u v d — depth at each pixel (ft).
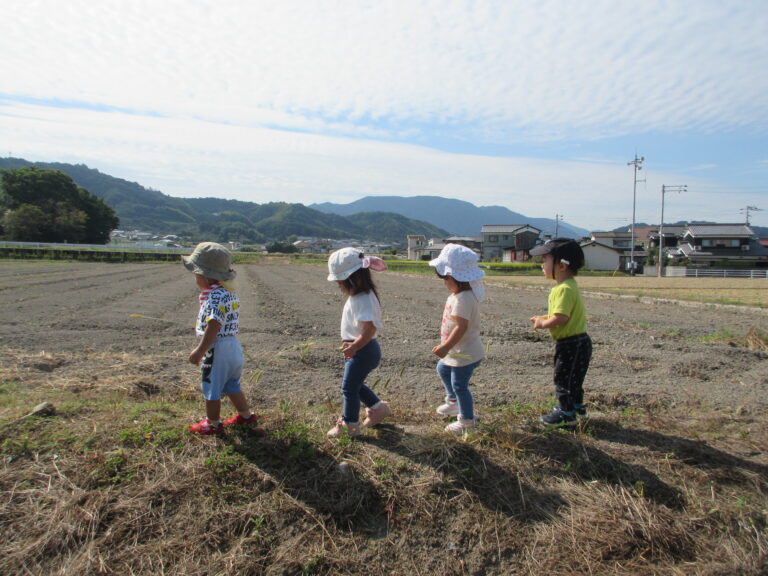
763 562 7.53
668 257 158.61
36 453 8.87
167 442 9.56
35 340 22.07
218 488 8.40
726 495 9.12
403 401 14.82
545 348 23.32
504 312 39.32
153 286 55.67
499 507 8.63
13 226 165.99
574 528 8.20
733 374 18.60
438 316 35.73
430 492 8.78
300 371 18.13
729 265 142.31
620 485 9.21
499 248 229.86
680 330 30.78
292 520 7.95
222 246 10.08
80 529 7.35
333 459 9.49
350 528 7.93
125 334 24.73
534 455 10.14
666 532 8.05
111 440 9.48
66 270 86.17
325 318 32.96
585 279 98.43
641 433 11.50
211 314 9.59
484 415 12.55
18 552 6.95
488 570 7.47
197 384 15.51
